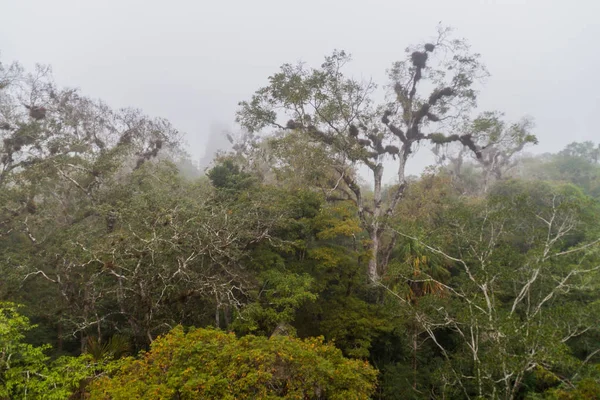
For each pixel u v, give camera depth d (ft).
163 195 48.85
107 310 51.37
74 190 60.08
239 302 42.29
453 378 39.24
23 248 54.75
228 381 22.67
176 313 45.93
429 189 76.79
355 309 49.06
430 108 69.87
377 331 47.11
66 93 66.08
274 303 42.06
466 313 36.14
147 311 42.16
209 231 44.04
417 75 69.26
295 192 57.41
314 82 61.87
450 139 68.69
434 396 41.50
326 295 54.80
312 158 58.29
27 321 32.55
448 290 50.11
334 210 54.24
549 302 45.83
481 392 34.83
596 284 40.47
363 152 64.18
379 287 54.08
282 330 40.57
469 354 39.55
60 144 58.23
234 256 47.24
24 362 30.35
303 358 25.31
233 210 51.11
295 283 43.93
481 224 43.39
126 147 60.49
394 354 48.91
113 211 49.52
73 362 30.30
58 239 48.91
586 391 26.40
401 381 42.52
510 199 44.37
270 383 24.11
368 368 28.04
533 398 33.88
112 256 40.68
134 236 41.57
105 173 54.90
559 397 27.94
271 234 52.60
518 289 44.80
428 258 50.78
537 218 44.24
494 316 35.37
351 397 23.70
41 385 26.94
